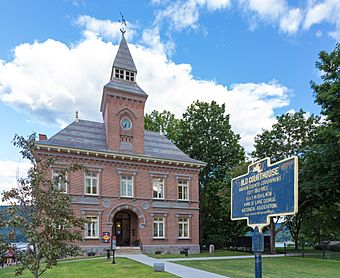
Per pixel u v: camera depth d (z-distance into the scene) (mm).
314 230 49531
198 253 34344
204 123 46906
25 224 9344
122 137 34562
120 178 33000
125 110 35156
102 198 31547
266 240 38969
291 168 6297
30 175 9898
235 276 15727
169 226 34750
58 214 9656
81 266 20453
